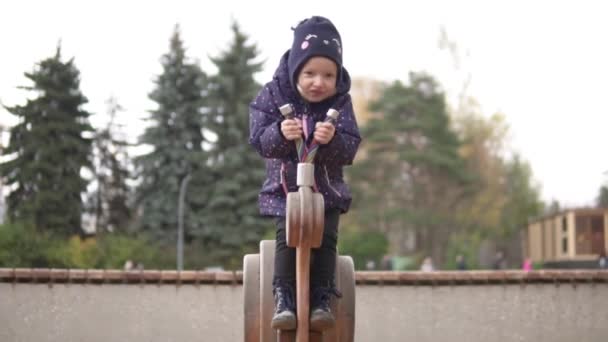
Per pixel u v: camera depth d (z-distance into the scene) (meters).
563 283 8.38
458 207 45.09
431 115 43.19
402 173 44.28
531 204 47.66
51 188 33.81
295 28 4.14
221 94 37.47
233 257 35.69
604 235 41.00
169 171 37.38
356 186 43.62
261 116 4.13
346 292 4.31
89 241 31.23
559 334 8.32
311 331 3.98
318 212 3.73
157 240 36.81
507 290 8.36
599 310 8.35
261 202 4.16
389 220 42.97
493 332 8.31
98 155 41.56
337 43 4.05
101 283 8.08
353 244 39.59
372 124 43.66
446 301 8.32
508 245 50.69
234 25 38.34
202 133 38.62
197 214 36.91
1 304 7.91
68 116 34.66
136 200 38.25
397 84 43.69
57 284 8.02
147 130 37.84
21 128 34.12
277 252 4.07
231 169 36.00
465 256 40.19
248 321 4.27
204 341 8.14
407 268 39.56
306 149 3.87
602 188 44.56
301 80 4.04
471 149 45.75
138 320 8.09
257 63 38.19
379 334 8.24
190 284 8.19
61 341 7.96
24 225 25.02
